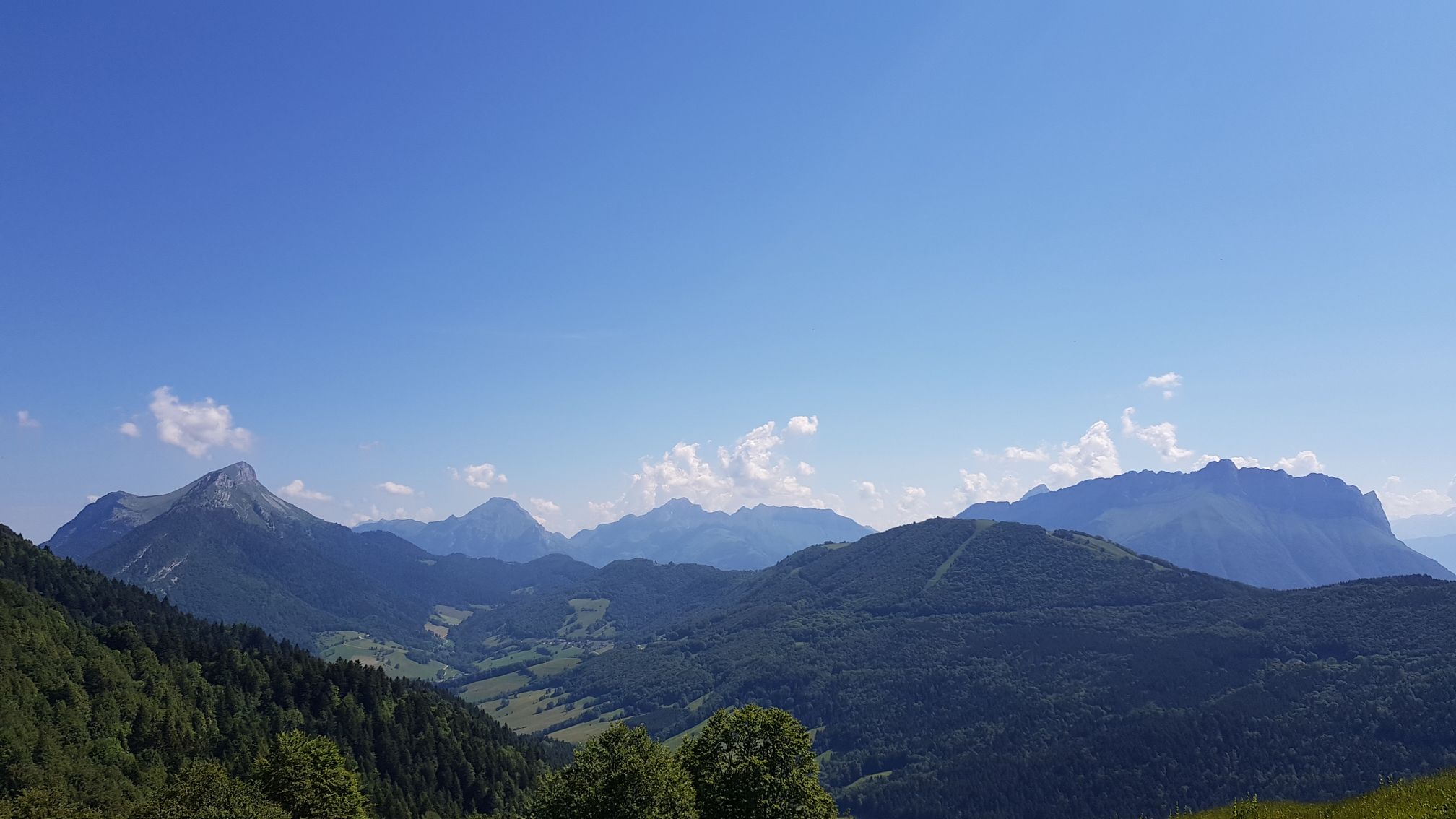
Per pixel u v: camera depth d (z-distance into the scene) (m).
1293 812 39.75
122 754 126.81
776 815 52.16
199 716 150.25
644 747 56.09
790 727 56.41
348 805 81.81
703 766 57.03
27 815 83.12
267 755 83.19
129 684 148.50
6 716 116.19
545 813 55.81
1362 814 34.75
